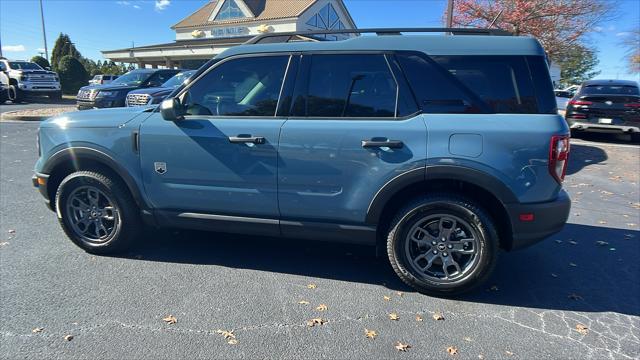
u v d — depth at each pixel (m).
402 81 3.36
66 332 2.84
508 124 3.16
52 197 4.17
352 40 3.50
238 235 4.69
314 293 3.46
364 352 2.71
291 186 3.51
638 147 10.29
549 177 3.15
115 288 3.44
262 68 3.64
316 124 3.43
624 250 4.45
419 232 3.42
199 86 3.75
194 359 2.61
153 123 3.75
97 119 3.90
